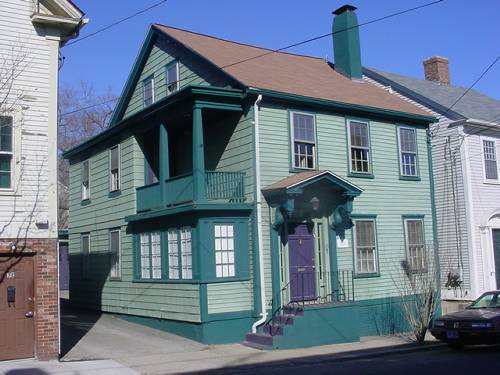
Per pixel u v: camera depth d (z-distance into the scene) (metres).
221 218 16.00
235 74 17.41
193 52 18.91
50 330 13.24
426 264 18.58
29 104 13.53
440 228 24.02
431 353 14.72
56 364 12.78
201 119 16.25
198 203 15.61
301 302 16.83
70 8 13.96
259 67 19.27
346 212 17.47
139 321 18.80
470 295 22.78
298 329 15.48
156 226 18.11
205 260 15.66
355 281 18.28
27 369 12.16
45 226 13.41
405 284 18.69
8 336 12.95
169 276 17.30
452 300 23.09
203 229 15.74
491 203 24.09
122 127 20.11
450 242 23.67
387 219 19.42
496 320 14.49
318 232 17.77
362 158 19.16
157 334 16.89
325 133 18.25
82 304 23.48
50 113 13.73
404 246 19.64
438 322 15.44
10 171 13.26
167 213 16.83
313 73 21.25
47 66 13.84
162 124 17.98
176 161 20.03
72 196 25.06
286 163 17.09
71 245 24.98
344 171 18.50
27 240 13.19
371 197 19.12
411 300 17.81
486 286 23.16
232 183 16.45
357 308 16.81
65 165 43.09
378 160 19.56
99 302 21.88
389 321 18.77
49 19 13.73
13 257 13.13
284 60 21.78
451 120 23.97
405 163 20.36
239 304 15.98
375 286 18.70
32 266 13.30
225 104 16.56
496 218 24.33
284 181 16.48
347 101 18.80
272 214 16.42
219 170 17.62
